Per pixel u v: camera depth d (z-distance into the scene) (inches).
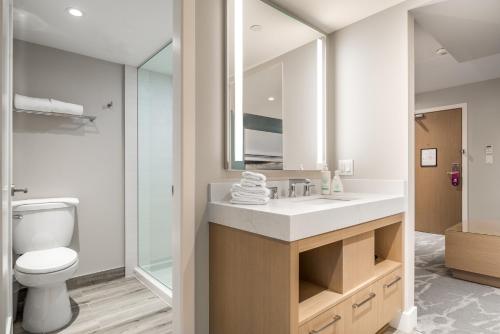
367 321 59.5
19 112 86.4
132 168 109.3
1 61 42.9
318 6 74.4
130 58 102.7
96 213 101.7
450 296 91.3
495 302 86.9
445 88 166.4
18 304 82.0
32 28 82.0
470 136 158.2
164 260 103.7
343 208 52.7
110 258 104.7
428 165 174.9
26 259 72.6
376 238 75.6
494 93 150.1
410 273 74.3
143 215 110.5
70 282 96.3
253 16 67.9
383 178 76.9
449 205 166.6
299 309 49.1
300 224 44.8
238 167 64.4
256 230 48.7
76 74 97.7
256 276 49.4
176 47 55.7
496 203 150.3
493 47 102.7
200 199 58.2
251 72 67.5
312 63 82.4
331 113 87.9
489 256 97.7
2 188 43.3
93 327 73.7
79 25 80.7
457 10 74.8
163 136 106.7
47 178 91.5
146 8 73.0
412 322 72.9
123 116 108.2
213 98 60.2
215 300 58.0
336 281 55.3
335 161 87.4
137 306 84.5
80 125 98.2
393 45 74.9
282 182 73.6
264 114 70.4
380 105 77.5
